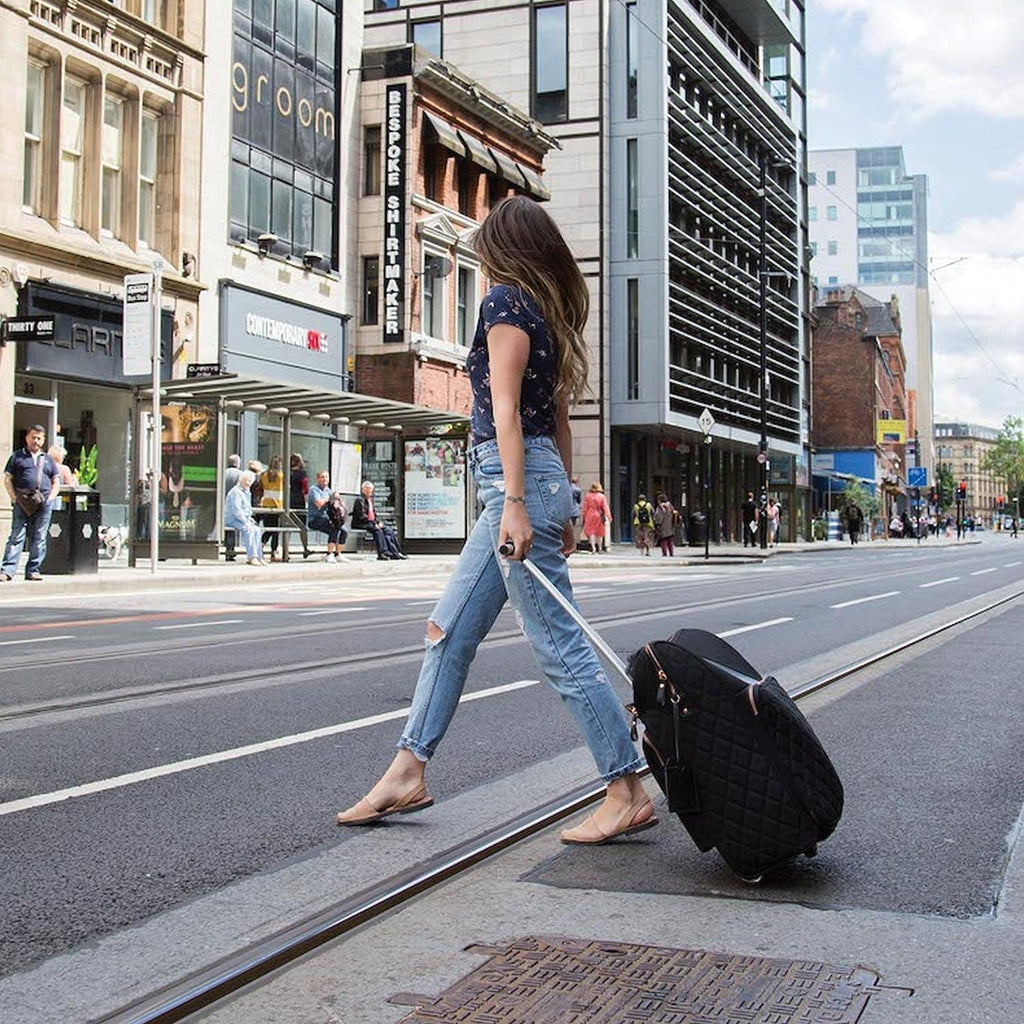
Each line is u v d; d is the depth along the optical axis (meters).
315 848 3.98
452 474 27.28
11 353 20.64
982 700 7.14
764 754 3.51
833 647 9.88
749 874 3.53
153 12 24.94
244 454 26.61
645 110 42.62
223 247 26.28
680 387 44.09
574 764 5.27
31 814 4.38
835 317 85.94
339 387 30.62
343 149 31.03
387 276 31.56
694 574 23.83
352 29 31.33
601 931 3.17
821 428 85.81
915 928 3.19
